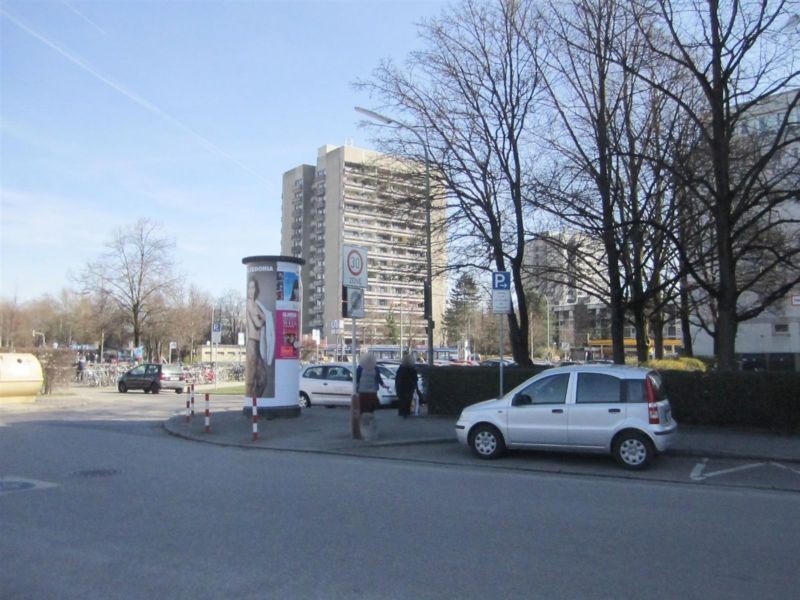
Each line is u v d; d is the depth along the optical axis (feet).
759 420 46.19
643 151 56.54
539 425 37.04
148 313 171.32
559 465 36.65
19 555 19.19
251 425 53.47
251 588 16.53
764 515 24.98
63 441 45.85
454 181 64.23
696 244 58.39
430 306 68.85
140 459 37.70
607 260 63.82
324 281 321.11
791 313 155.53
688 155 49.14
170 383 110.32
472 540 20.81
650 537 21.43
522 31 60.49
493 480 32.17
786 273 78.28
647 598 15.97
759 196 47.65
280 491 28.48
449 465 37.27
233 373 161.79
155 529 21.98
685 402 48.34
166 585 16.74
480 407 39.11
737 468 35.86
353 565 18.29
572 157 58.80
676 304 83.10
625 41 55.01
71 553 19.35
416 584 16.81
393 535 21.34
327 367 71.00
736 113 47.98
